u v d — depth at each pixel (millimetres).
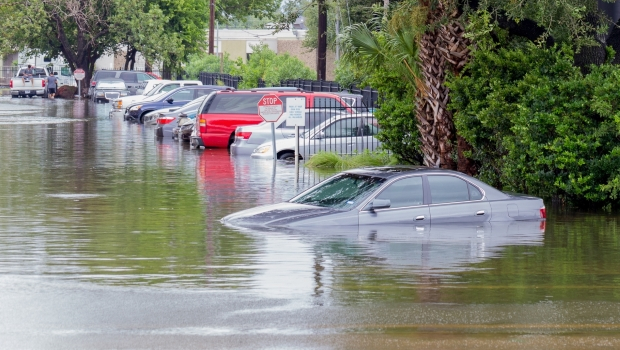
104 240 21953
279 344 12875
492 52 31484
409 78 34562
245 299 15609
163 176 37656
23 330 13484
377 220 23641
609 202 29891
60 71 157250
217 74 108625
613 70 28922
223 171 39875
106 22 127812
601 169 28734
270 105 43594
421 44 32938
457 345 12898
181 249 20641
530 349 12734
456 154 34094
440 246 21297
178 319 14211
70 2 120188
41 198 30297
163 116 59562
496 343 13023
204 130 51375
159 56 126750
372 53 35250
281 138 47750
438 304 15453
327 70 97500
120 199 30203
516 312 14945
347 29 35469
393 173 24344
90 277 17438
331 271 18188
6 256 19719
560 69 30094
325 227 23281
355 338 13219
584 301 15859
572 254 20781
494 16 31484
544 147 29156
